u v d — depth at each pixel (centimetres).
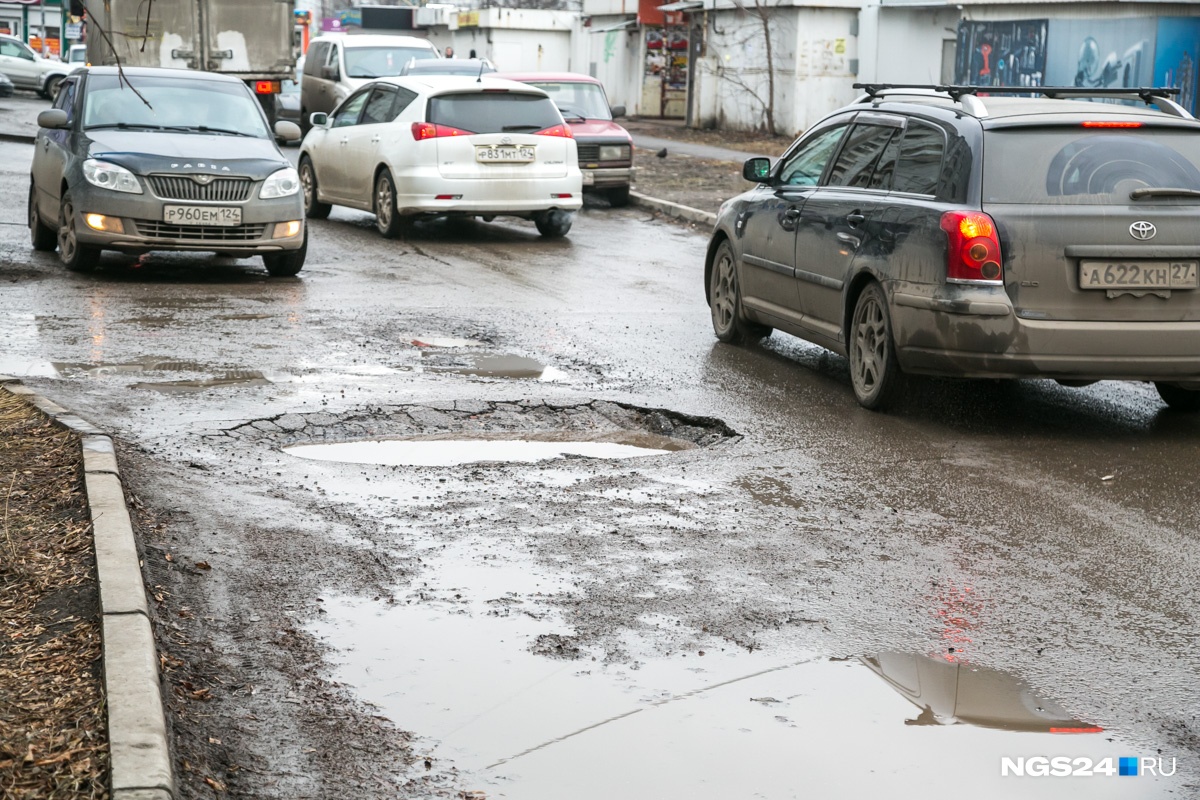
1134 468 693
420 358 926
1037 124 766
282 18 2627
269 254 1271
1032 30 2898
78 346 926
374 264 1404
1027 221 736
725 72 3962
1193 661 450
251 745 377
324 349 945
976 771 372
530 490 631
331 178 1764
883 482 657
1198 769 376
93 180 1214
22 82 4334
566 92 2211
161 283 1221
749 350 1001
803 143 969
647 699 413
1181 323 743
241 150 1277
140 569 478
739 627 470
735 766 372
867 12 3581
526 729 393
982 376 754
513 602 489
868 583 516
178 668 422
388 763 370
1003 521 598
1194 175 765
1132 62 2662
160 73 1378
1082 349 737
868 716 404
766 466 682
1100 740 393
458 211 1582
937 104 833
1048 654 453
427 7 5875
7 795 326
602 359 945
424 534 562
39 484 580
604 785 361
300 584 501
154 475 624
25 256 1348
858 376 830
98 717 367
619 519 589
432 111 1584
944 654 452
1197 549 564
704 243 1705
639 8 4438
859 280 831
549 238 1695
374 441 727
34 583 466
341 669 430
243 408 764
